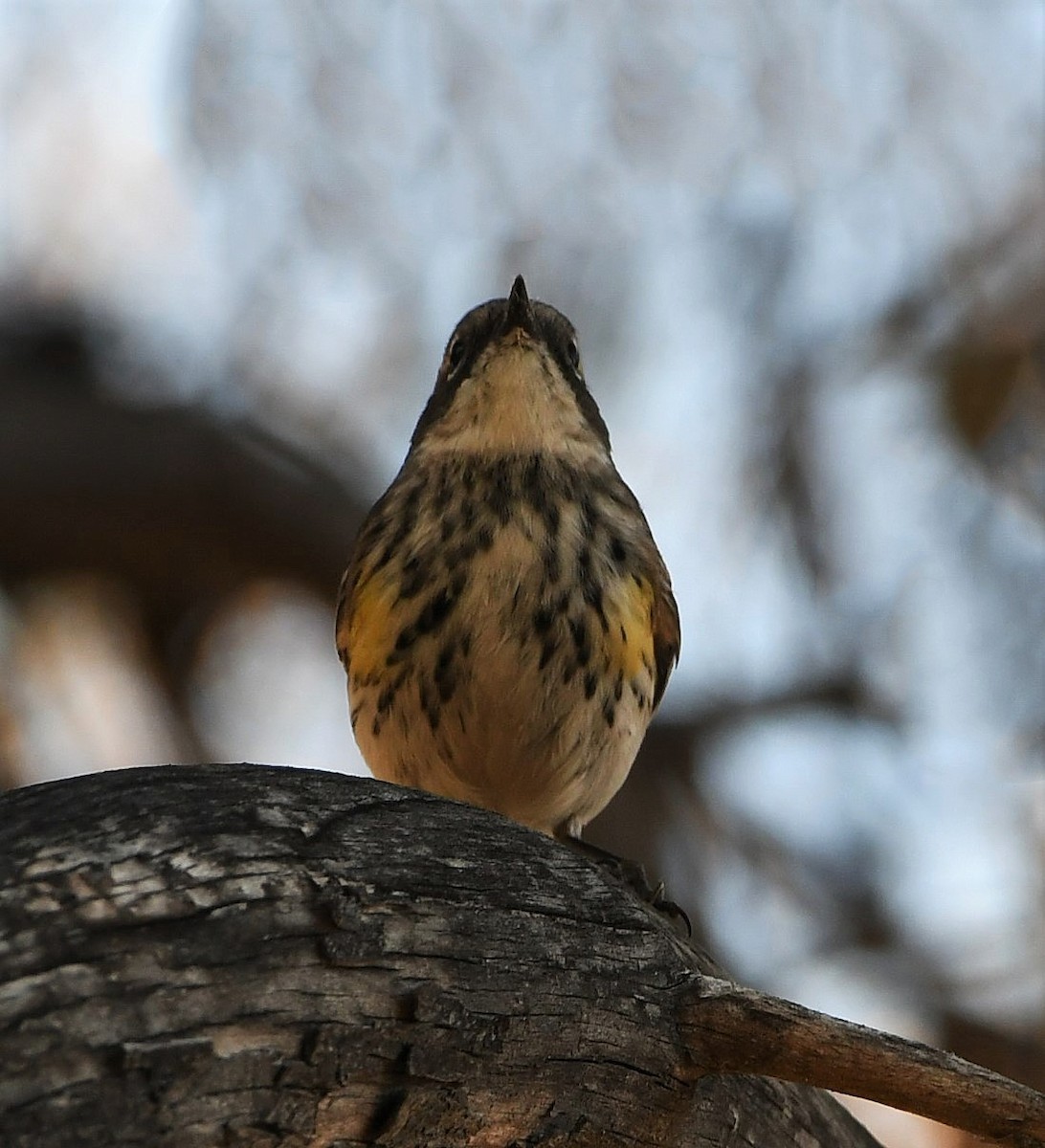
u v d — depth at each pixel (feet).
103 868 20.36
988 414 47.60
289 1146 20.54
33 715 57.77
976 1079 22.63
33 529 55.93
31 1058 18.95
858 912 53.62
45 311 57.62
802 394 50.83
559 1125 22.62
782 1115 25.31
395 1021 21.27
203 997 20.02
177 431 55.67
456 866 22.41
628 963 23.03
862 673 52.65
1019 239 48.19
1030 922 51.96
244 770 22.44
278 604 60.18
